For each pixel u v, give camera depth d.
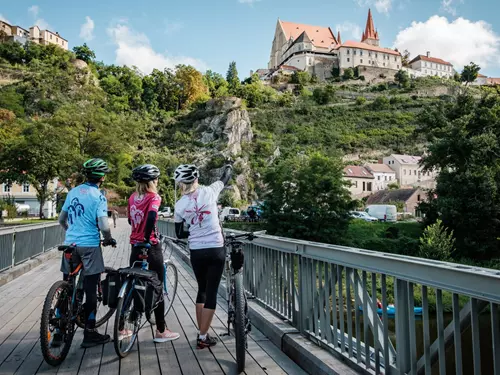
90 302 4.05
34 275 8.91
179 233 3.94
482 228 33.91
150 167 4.14
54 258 12.16
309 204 37.44
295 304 4.30
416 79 141.88
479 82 157.38
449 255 32.81
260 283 5.58
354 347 3.39
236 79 144.12
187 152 93.88
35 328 4.83
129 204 4.21
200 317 3.99
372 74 142.62
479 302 2.10
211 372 3.49
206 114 103.25
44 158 34.00
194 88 123.81
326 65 145.00
